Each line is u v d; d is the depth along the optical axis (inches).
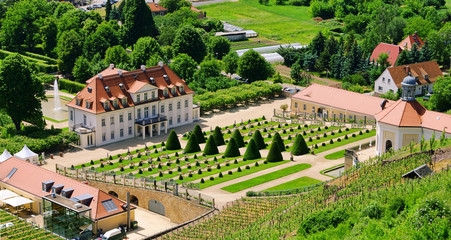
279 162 7568.9
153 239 5782.5
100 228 6151.6
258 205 6205.7
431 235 4207.7
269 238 5009.8
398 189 5147.6
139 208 6879.9
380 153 7480.3
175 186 6584.6
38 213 6584.6
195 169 7480.3
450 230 4222.4
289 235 4985.2
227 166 7549.2
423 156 5964.6
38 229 6043.3
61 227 6063.0
